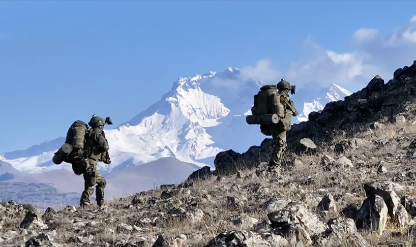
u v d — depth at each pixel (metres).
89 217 21.16
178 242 14.81
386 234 14.93
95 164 25.19
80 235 17.23
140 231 17.52
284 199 19.20
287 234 14.16
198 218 18.25
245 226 16.62
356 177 23.83
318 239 14.16
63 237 17.06
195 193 24.11
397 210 15.79
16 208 22.42
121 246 15.51
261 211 18.55
